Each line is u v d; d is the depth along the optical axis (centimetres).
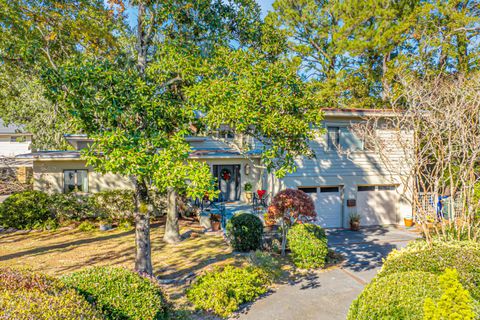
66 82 753
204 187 668
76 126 773
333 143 1677
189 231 1552
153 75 870
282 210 1221
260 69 754
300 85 816
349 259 1220
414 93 1142
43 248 1298
